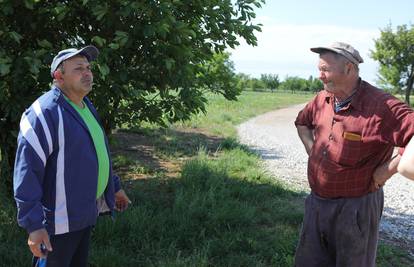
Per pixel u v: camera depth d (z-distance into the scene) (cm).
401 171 222
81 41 550
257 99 4241
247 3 618
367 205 327
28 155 286
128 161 859
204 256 443
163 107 566
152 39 516
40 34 532
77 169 300
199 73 635
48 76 495
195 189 659
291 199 691
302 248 359
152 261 440
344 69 312
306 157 1168
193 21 583
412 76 3400
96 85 510
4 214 485
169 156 944
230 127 1645
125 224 492
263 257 462
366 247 333
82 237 326
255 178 784
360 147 314
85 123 309
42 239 286
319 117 343
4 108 505
